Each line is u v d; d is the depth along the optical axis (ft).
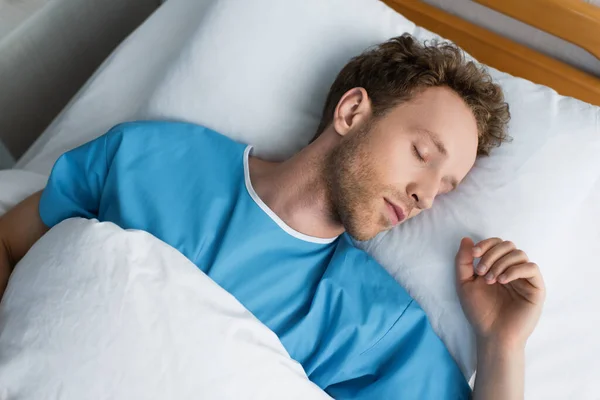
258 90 3.61
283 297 3.04
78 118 3.96
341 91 3.40
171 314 2.40
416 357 2.99
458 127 3.01
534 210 3.27
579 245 3.76
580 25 3.47
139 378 2.27
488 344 2.96
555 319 3.57
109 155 3.24
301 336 3.00
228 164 3.25
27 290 2.53
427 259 3.25
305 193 3.10
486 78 3.37
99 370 2.27
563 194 3.34
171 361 2.31
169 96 3.66
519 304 2.98
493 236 3.22
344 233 3.44
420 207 2.96
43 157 3.80
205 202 3.10
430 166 2.94
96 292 2.42
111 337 2.32
